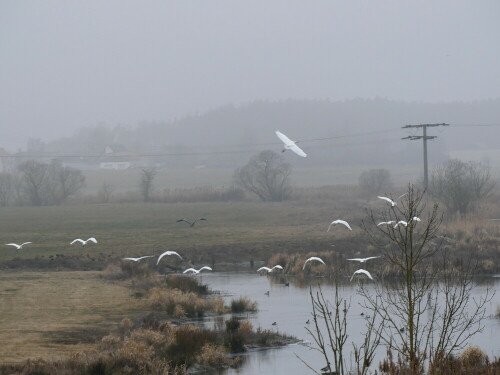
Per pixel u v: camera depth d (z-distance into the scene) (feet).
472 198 241.14
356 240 215.10
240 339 93.61
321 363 83.97
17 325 106.73
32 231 261.44
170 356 82.02
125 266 176.35
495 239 192.65
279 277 172.86
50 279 165.78
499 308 110.83
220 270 192.13
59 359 79.92
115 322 109.81
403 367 46.62
